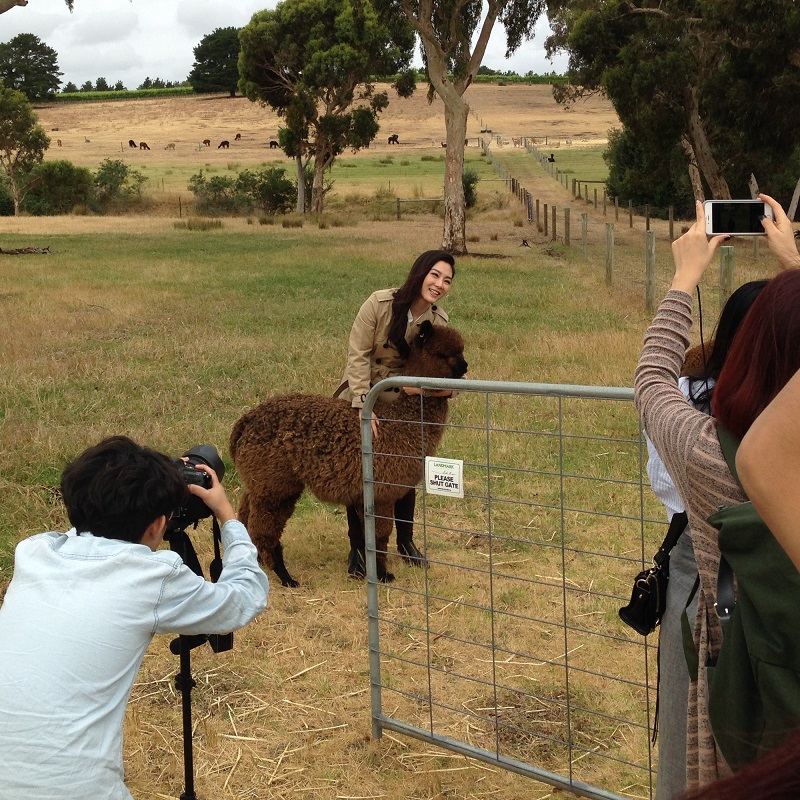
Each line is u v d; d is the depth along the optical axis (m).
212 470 3.16
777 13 26.95
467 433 8.35
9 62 140.12
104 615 2.53
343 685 4.39
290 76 53.94
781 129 29.81
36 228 38.41
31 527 6.20
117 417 8.83
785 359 1.87
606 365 10.95
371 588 3.83
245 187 55.50
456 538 6.25
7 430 8.14
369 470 3.79
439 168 79.06
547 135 108.56
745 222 2.49
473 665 4.56
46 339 13.01
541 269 24.25
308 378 10.55
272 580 5.66
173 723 4.06
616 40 33.75
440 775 3.69
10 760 2.38
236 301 17.22
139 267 22.97
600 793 3.31
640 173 37.84
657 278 21.03
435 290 5.17
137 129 122.00
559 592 5.37
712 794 0.90
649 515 6.47
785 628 1.81
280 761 3.78
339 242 31.78
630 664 4.54
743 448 1.34
